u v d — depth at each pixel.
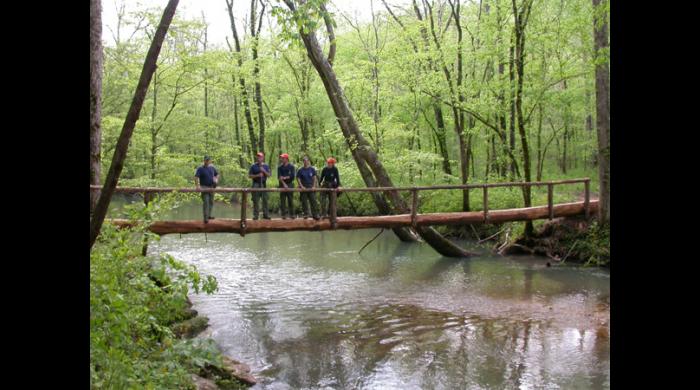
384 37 20.17
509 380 6.19
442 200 18.23
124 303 3.73
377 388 6.03
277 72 23.38
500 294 10.27
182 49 16.36
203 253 14.50
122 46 16.67
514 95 15.50
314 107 22.66
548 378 6.23
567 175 23.03
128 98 19.05
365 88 20.33
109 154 16.45
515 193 17.47
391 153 19.12
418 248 16.00
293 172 11.25
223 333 7.91
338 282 11.30
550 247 14.23
